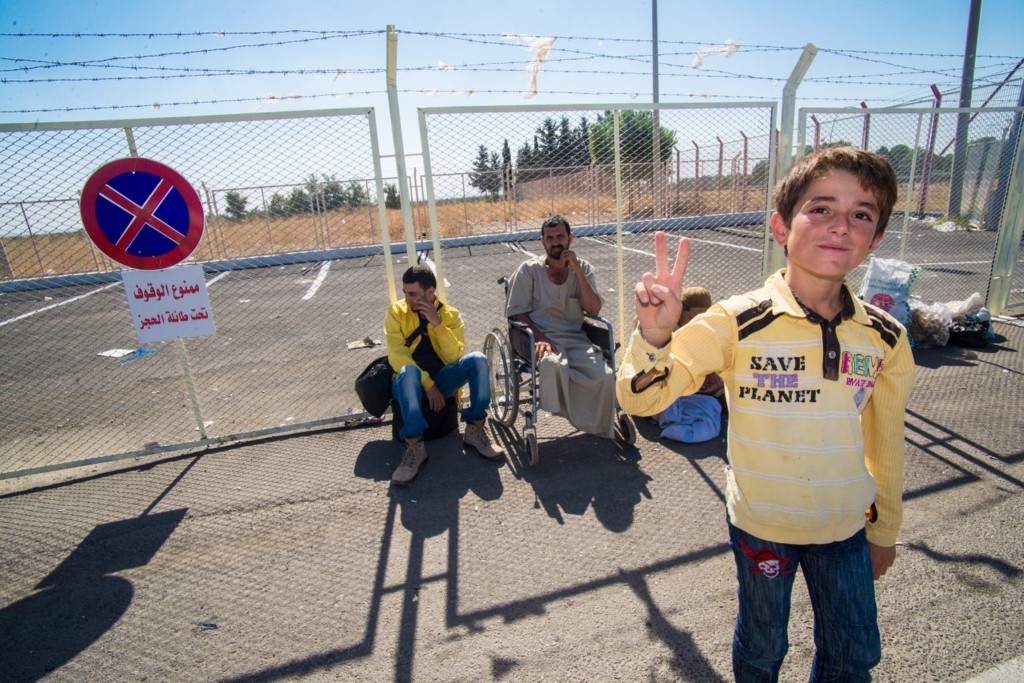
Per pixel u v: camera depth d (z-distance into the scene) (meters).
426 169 3.96
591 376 3.62
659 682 2.05
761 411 1.37
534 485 3.43
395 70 3.76
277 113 3.72
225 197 5.02
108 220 3.47
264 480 3.64
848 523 1.40
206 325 3.82
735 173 7.13
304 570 2.76
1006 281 6.27
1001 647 2.13
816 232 1.27
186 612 2.52
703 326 1.37
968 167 9.57
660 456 3.71
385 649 2.26
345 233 15.46
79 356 6.85
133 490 3.60
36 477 3.86
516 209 15.12
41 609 2.58
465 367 3.72
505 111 3.94
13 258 11.37
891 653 2.12
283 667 2.20
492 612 2.43
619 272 4.54
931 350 5.40
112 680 2.18
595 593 2.51
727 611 2.37
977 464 3.38
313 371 5.84
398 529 3.05
